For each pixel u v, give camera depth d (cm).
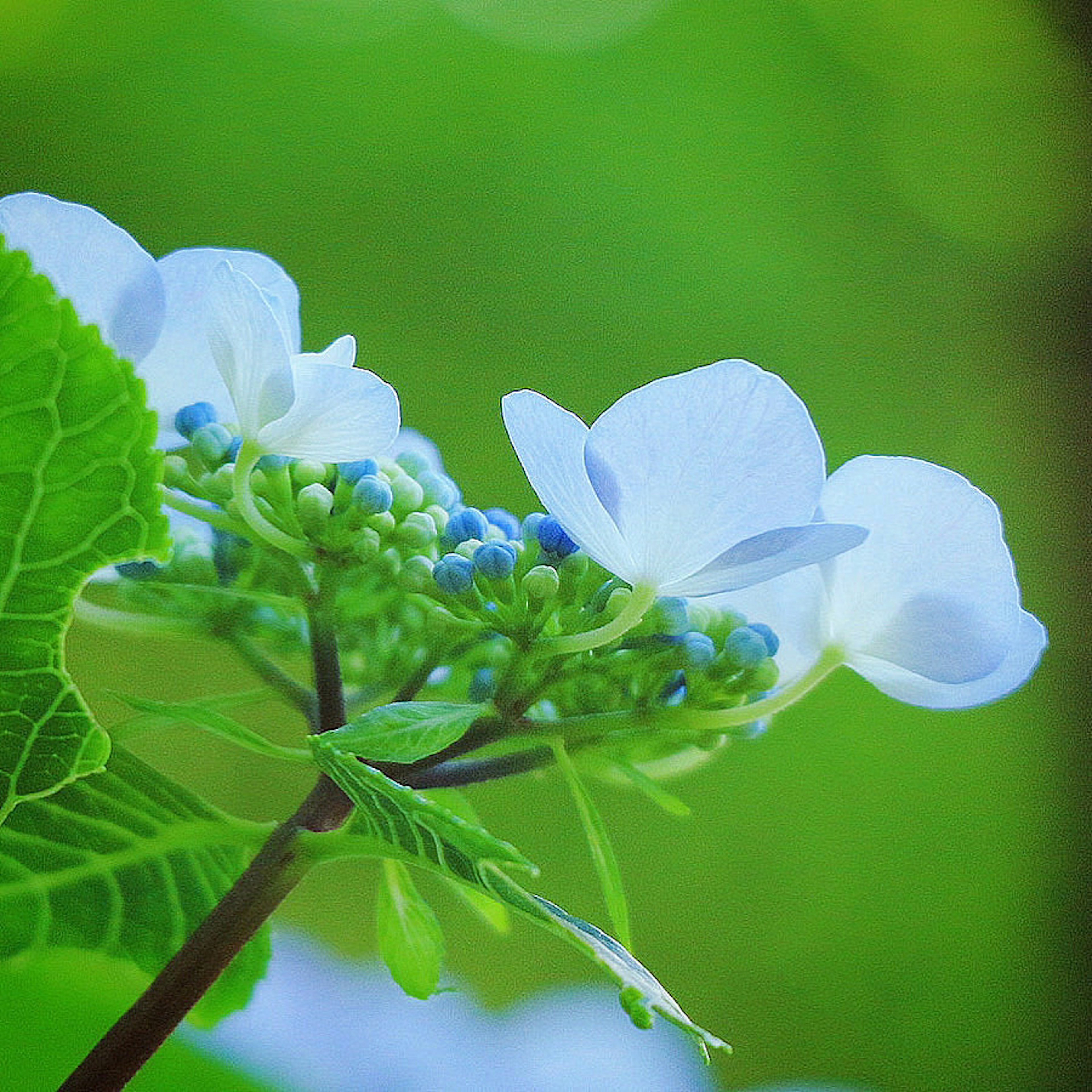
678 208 337
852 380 329
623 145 339
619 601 76
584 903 270
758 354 332
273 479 76
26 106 322
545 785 270
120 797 76
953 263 327
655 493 75
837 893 276
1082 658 252
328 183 334
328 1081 81
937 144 331
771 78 340
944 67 330
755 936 274
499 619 76
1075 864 250
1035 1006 257
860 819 277
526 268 332
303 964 82
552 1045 82
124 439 73
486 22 338
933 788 277
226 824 76
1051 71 323
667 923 272
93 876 76
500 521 78
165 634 77
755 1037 269
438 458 79
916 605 76
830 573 76
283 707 246
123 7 322
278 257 330
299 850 75
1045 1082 253
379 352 324
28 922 76
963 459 319
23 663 74
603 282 332
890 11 324
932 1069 262
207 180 331
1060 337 291
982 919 269
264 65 331
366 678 77
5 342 73
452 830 73
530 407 74
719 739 77
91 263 76
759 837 279
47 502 73
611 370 329
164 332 76
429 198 334
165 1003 74
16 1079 77
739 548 75
